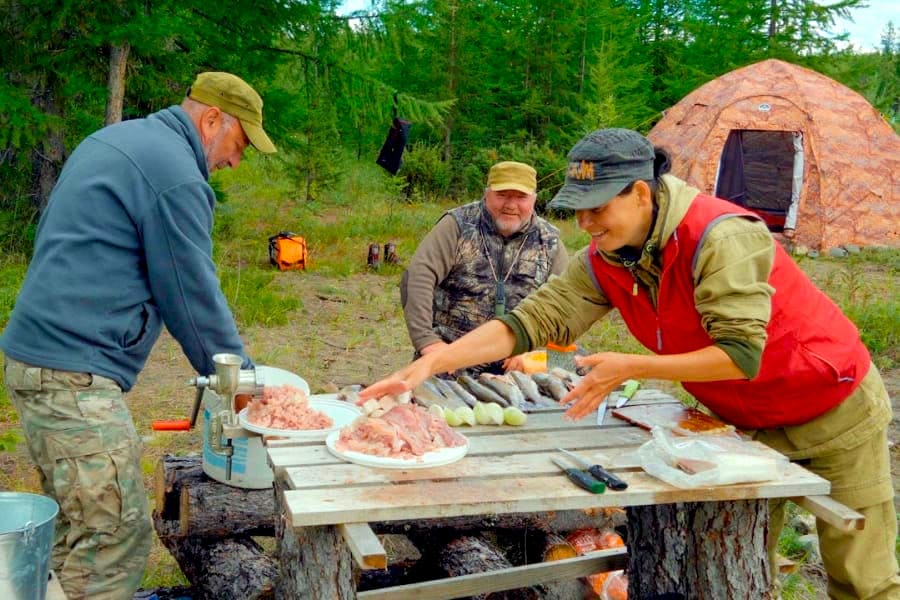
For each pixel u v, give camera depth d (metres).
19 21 9.70
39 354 2.94
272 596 3.31
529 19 22.91
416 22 12.43
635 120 21.03
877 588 3.12
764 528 2.96
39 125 9.75
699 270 2.65
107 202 2.98
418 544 3.98
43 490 3.18
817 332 2.94
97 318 2.98
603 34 21.92
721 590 2.96
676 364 2.61
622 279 2.95
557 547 3.81
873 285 11.42
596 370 2.66
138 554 3.11
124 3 9.55
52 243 2.97
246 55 11.88
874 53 22.75
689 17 24.92
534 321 3.12
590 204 2.59
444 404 3.18
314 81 12.23
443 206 19.55
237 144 3.43
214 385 2.94
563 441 2.89
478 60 23.22
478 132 22.56
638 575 3.36
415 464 2.56
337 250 13.54
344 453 2.62
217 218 13.80
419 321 4.42
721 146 14.58
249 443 3.27
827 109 14.33
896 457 5.81
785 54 22.17
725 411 3.16
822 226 14.01
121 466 3.02
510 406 3.12
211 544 3.59
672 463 2.62
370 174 20.17
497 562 3.62
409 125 11.98
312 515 2.24
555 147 22.20
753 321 2.59
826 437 3.04
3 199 11.41
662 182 2.73
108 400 3.01
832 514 2.54
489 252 4.53
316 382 7.33
